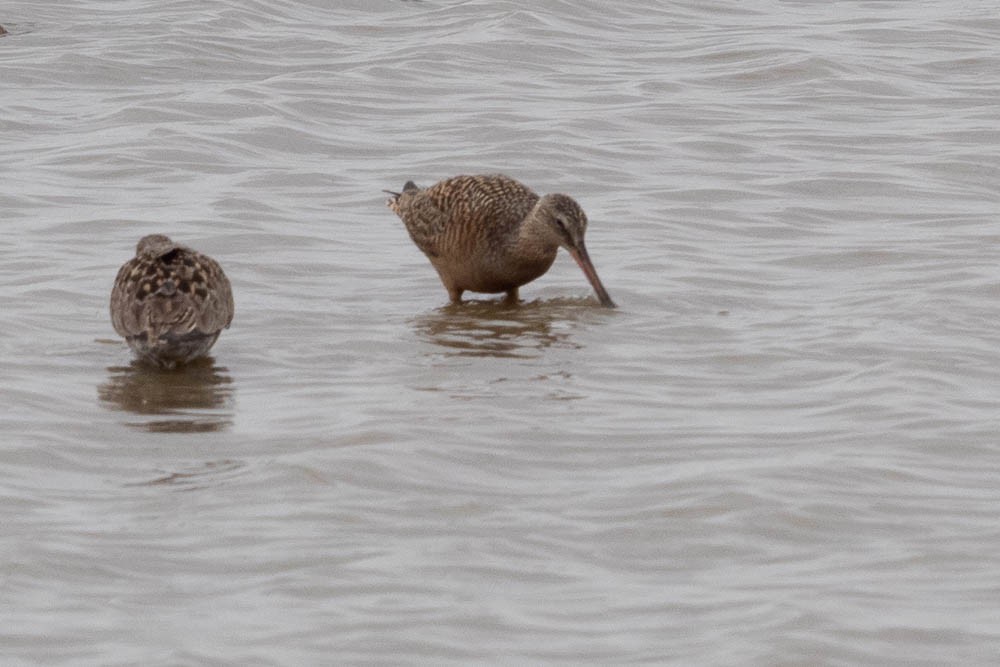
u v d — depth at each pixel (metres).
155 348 14.78
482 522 11.38
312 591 10.30
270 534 11.14
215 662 9.38
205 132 24.47
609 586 10.41
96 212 20.50
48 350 15.45
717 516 11.45
